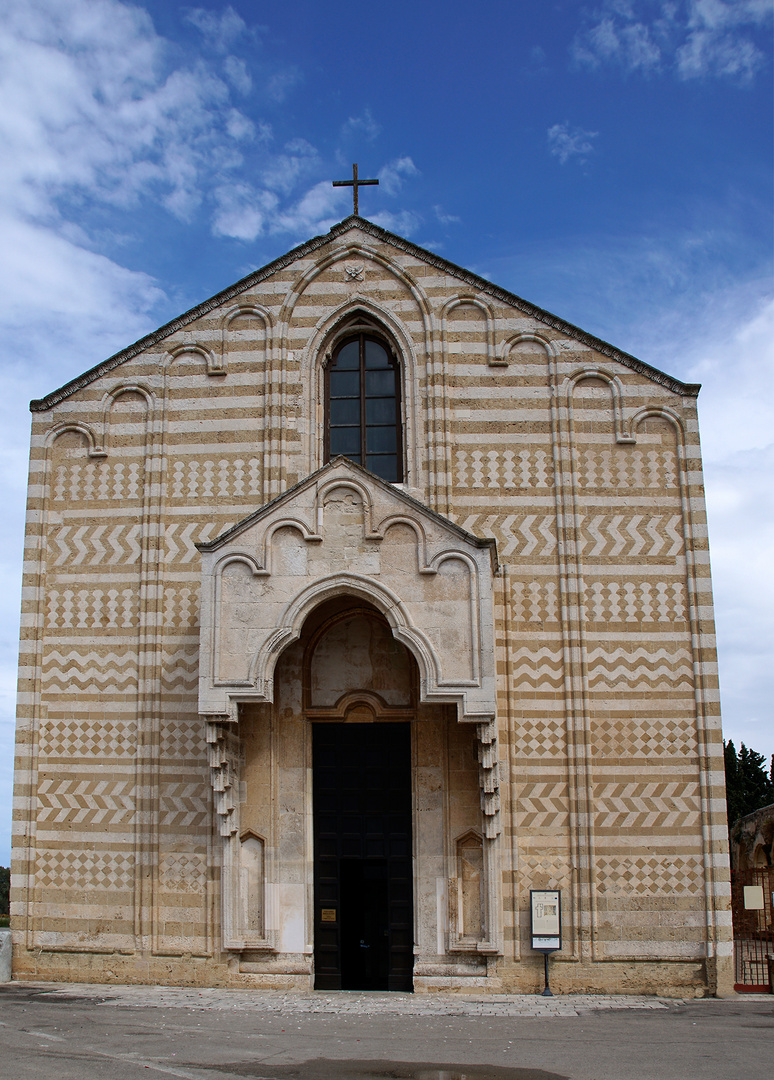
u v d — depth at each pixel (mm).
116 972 19938
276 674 20828
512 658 20625
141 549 21797
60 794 20906
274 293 22750
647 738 20219
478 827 19797
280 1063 12828
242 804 20281
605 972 19234
